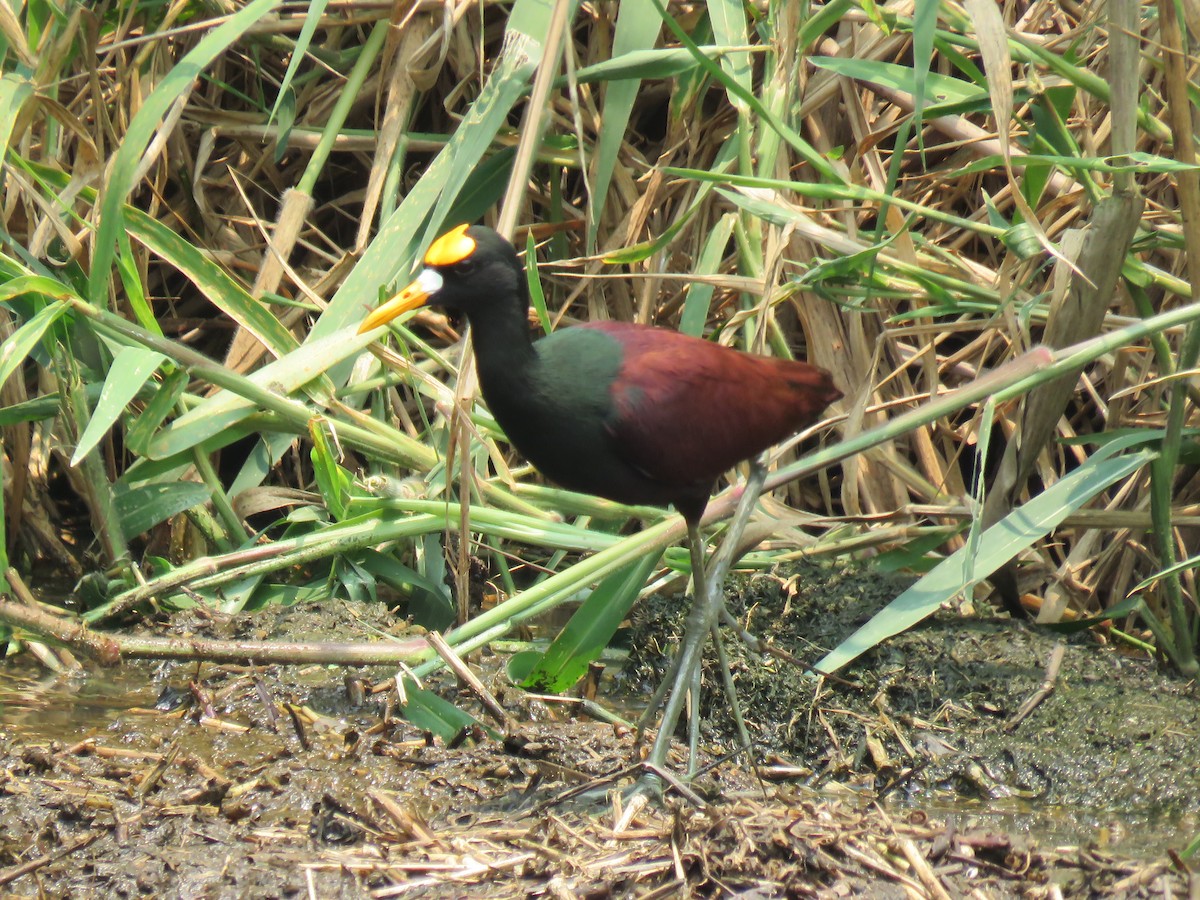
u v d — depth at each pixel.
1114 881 7.25
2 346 9.12
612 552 9.34
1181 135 9.20
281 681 9.77
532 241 10.24
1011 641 10.07
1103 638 10.47
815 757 9.27
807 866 7.16
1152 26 10.95
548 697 9.41
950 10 10.08
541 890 6.89
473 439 10.89
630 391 8.13
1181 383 9.55
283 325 11.24
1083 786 8.80
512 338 8.01
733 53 10.82
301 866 7.17
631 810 7.55
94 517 10.63
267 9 9.09
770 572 10.73
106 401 9.05
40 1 10.36
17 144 10.88
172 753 8.35
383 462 11.03
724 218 11.06
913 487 11.34
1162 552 9.96
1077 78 9.67
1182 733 9.09
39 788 7.98
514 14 10.51
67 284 10.03
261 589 11.08
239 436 10.66
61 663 10.11
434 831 7.66
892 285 10.28
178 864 7.28
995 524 9.73
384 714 9.33
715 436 8.34
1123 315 11.43
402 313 7.91
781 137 10.23
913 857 7.15
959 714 9.41
